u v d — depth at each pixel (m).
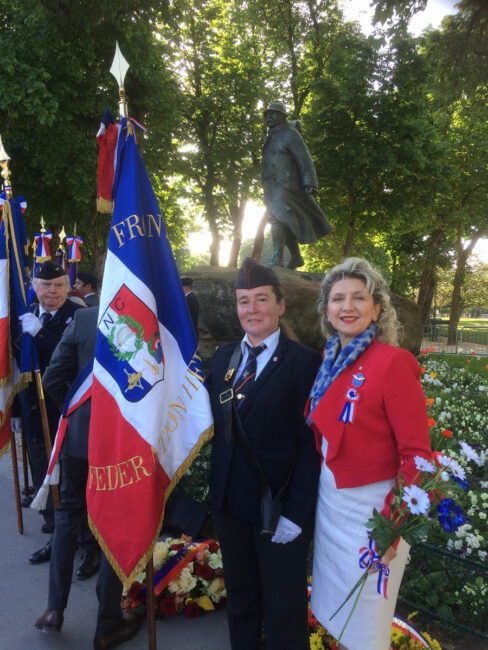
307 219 8.77
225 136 20.75
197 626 2.76
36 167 13.77
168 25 14.66
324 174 17.23
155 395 2.30
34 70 11.04
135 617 2.73
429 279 28.78
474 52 12.04
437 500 1.72
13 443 3.70
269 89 20.66
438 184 17.53
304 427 2.10
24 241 3.64
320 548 2.01
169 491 2.34
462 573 2.97
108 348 2.34
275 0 19.58
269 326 2.17
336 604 1.92
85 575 3.23
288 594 2.05
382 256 33.25
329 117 16.95
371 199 17.52
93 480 2.27
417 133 16.88
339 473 1.88
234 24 21.48
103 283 2.40
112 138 2.51
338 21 19.92
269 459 2.09
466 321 39.16
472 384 9.15
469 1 11.23
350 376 1.90
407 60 16.44
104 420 2.29
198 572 2.92
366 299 1.96
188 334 2.46
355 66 16.67
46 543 3.62
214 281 7.43
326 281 2.11
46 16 11.07
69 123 12.81
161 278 2.50
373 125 16.77
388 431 1.85
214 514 2.24
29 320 3.45
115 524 2.21
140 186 2.48
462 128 22.83
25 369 3.38
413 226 20.23
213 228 21.72
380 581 1.76
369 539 1.78
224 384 2.24
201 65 19.92
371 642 1.83
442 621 2.80
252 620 2.24
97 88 13.12
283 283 7.23
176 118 15.15
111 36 12.43
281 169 8.45
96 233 16.55
